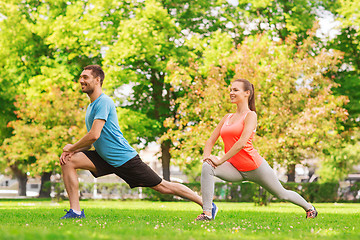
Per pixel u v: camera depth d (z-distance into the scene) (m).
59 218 5.99
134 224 4.82
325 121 16.09
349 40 23.62
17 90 23.20
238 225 4.98
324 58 16.27
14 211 8.19
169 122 17.20
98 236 3.07
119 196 22.72
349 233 4.19
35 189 48.16
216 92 15.64
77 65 23.52
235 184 21.45
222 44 21.22
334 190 21.64
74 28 21.89
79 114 17.88
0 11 24.31
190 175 36.12
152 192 22.58
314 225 5.15
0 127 24.05
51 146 18.22
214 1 24.14
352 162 22.97
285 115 15.29
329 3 23.67
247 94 5.93
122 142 5.71
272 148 14.28
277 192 6.09
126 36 20.91
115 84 21.14
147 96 24.09
